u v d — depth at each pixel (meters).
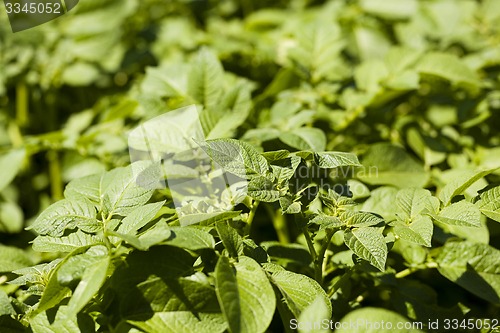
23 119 1.39
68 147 1.10
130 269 0.81
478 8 1.46
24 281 0.84
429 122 1.18
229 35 1.48
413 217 0.85
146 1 1.66
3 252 0.94
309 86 1.16
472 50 1.36
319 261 0.86
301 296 0.81
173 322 0.79
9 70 1.29
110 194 0.86
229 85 1.16
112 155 1.11
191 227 0.83
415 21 1.40
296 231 1.07
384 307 0.95
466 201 0.84
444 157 1.07
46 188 1.38
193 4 1.71
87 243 0.85
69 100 1.50
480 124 1.14
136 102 1.10
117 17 1.39
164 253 0.81
